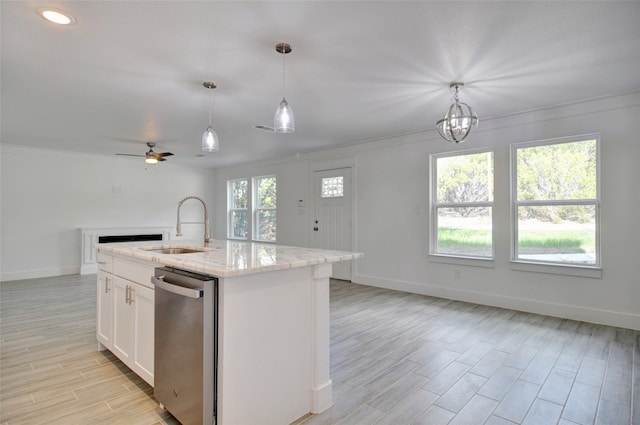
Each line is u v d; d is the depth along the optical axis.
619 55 2.61
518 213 4.18
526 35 2.33
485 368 2.62
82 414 2.03
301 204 6.67
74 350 2.95
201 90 3.30
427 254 4.91
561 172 3.88
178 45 2.44
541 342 3.12
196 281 1.72
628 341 3.11
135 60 2.67
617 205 3.50
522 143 4.10
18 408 2.08
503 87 3.26
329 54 2.59
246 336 1.77
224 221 8.52
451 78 3.04
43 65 2.75
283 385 1.94
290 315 1.97
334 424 1.95
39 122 4.43
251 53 2.56
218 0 1.93
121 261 2.57
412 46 2.48
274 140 5.52
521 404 2.14
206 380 1.69
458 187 4.70
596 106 3.59
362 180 5.67
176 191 8.03
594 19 2.13
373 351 2.94
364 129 4.84
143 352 2.26
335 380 2.45
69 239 6.51
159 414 2.04
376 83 3.14
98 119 4.28
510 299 4.18
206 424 1.69
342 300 4.62
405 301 4.57
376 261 5.49
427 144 4.89
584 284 3.68
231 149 6.25
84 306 4.32
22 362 2.71
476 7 2.01
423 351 2.94
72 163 6.56
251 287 1.79
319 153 6.33
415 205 5.03
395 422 1.97
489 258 4.36
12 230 5.94
